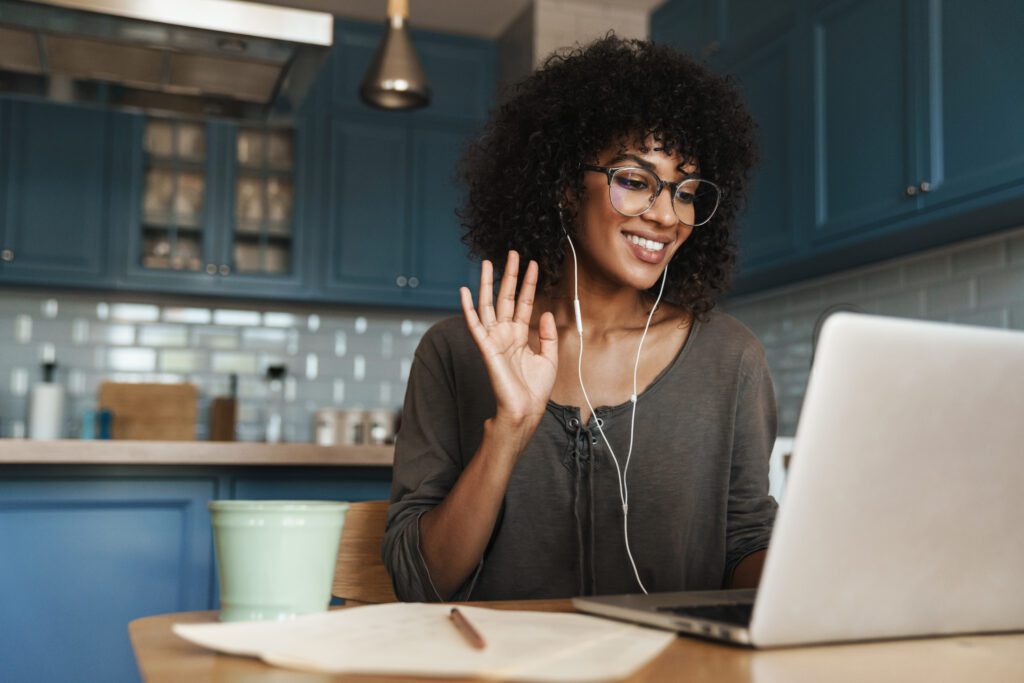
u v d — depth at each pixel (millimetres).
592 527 1205
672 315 1336
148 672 586
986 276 2797
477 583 1222
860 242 2854
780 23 3248
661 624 716
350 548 1192
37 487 2307
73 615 2318
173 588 2400
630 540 1217
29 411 4070
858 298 3320
